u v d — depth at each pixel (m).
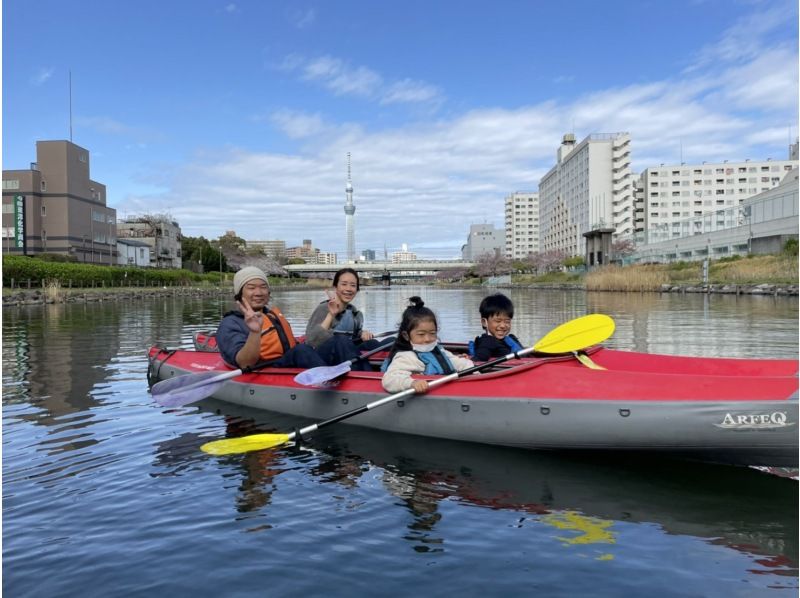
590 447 4.30
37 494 3.77
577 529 3.26
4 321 18.58
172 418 5.73
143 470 4.23
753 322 15.44
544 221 146.12
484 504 3.61
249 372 6.11
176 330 15.24
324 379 5.26
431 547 3.05
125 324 17.41
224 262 99.56
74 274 41.34
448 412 4.83
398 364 5.03
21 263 35.75
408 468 4.25
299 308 29.58
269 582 2.73
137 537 3.18
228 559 2.94
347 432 5.20
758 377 3.87
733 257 43.22
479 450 4.63
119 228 85.44
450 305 30.06
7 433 5.20
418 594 2.62
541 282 78.44
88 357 9.89
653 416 4.03
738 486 3.87
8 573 2.82
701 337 12.14
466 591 2.64
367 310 26.02
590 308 22.84
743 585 2.67
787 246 37.00
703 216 53.22
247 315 5.42
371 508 3.54
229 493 3.79
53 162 58.75
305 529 3.26
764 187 108.19
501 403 4.58
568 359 4.73
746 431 3.82
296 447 4.77
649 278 38.94
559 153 129.25
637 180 116.38
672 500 3.65
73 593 2.65
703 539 3.13
